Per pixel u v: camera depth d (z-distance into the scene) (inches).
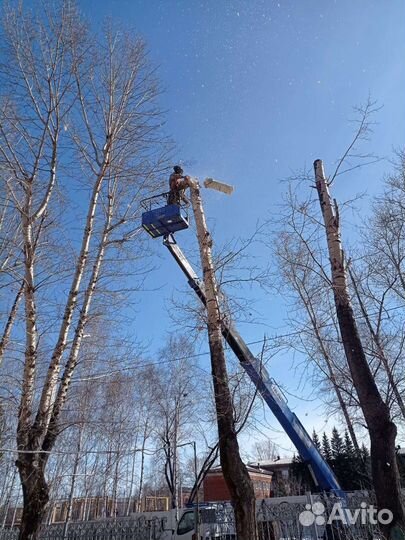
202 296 362.6
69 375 315.0
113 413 491.2
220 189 390.3
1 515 684.7
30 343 307.9
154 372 803.4
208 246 333.1
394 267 415.5
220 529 470.0
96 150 371.6
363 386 253.6
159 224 387.2
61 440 481.4
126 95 390.6
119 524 531.2
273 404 431.5
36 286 321.1
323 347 386.3
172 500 959.0
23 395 296.7
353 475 796.6
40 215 341.1
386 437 238.4
